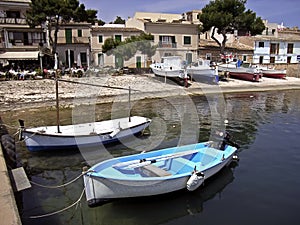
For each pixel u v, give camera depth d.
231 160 10.30
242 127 16.05
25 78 26.27
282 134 14.66
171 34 39.12
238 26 41.44
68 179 9.46
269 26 60.34
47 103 20.66
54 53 30.98
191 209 7.70
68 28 34.56
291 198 8.17
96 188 7.26
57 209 7.66
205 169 8.62
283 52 48.56
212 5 41.88
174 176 7.92
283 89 32.75
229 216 7.38
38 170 10.19
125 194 7.57
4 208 5.06
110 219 7.29
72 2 30.38
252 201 8.02
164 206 7.83
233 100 25.55
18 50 31.58
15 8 32.25
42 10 29.08
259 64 41.66
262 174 9.66
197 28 40.41
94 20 36.25
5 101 20.53
